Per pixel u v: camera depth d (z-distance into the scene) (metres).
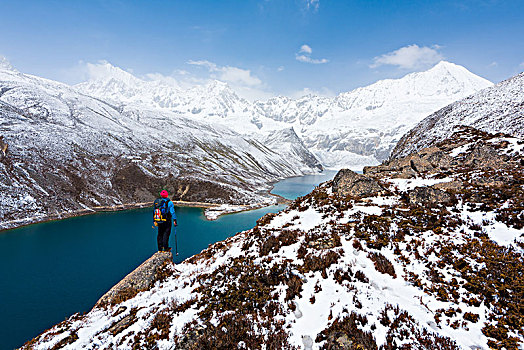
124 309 9.15
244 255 12.26
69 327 8.47
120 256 43.66
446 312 6.66
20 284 33.69
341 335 5.71
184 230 62.28
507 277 7.46
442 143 34.41
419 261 9.09
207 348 5.81
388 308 6.72
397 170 26.77
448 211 13.01
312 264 9.46
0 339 23.00
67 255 43.97
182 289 9.86
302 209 18.78
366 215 13.71
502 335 5.68
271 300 7.70
